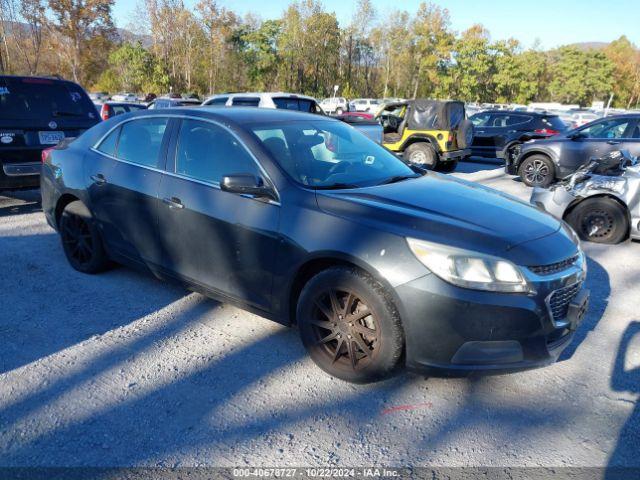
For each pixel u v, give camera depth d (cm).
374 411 262
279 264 292
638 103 8544
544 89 8500
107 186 387
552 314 259
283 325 324
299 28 6353
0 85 611
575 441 243
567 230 306
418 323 248
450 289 242
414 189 321
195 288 350
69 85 678
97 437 235
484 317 243
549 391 284
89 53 5631
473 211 289
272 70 6825
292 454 228
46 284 411
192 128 350
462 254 245
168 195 344
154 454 225
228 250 316
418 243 250
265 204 300
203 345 322
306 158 327
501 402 273
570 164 921
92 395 267
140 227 369
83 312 363
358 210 277
